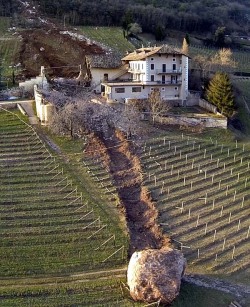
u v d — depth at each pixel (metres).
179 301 47.47
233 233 60.53
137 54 101.06
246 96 108.94
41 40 128.88
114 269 52.34
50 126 77.00
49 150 71.69
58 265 51.94
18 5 160.00
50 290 47.47
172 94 98.44
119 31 154.38
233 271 54.22
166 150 76.19
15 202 59.97
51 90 93.00
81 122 78.56
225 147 80.69
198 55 129.38
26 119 80.12
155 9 179.75
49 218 58.16
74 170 67.81
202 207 64.69
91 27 156.50
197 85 108.44
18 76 106.56
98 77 102.50
